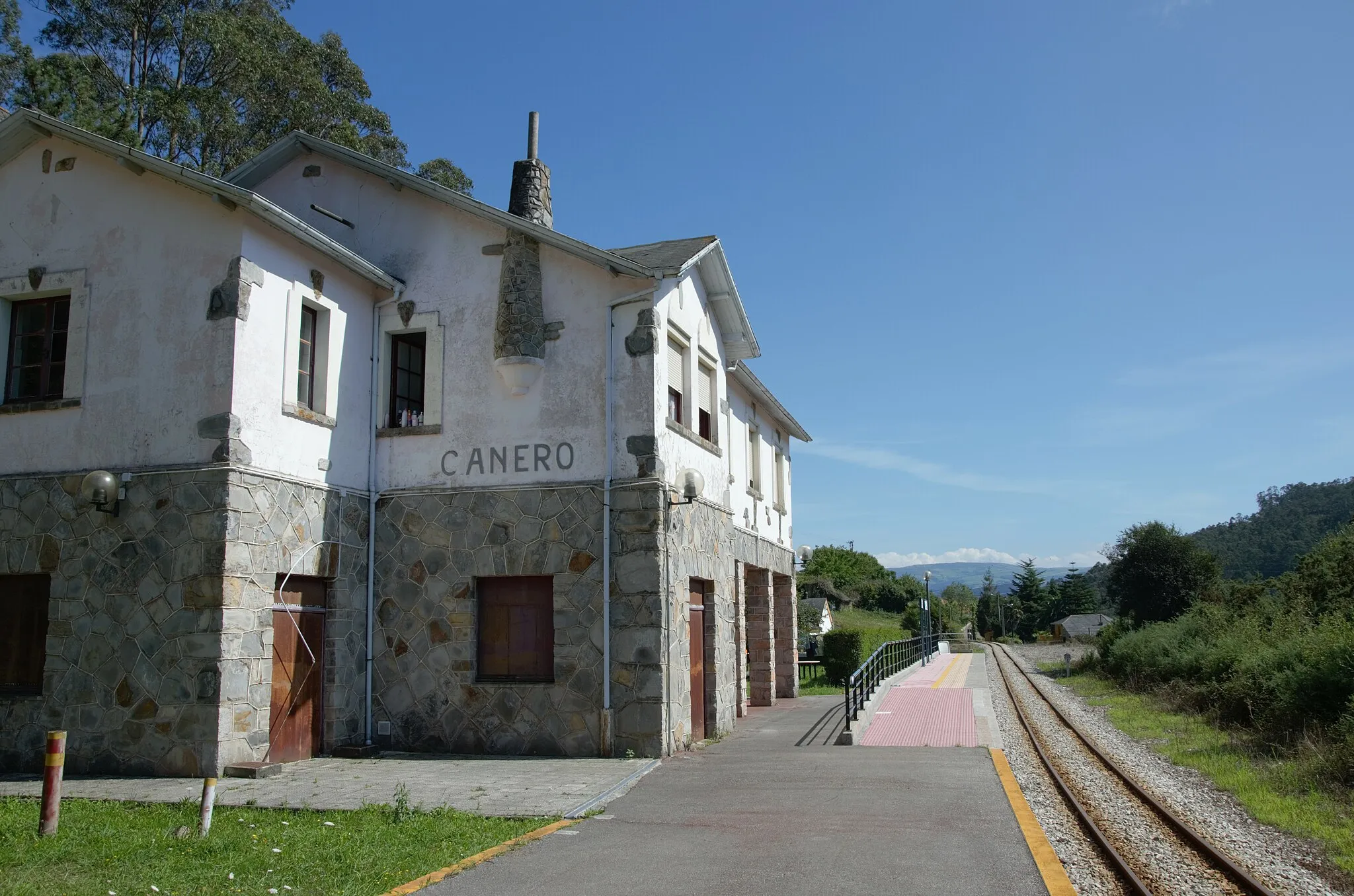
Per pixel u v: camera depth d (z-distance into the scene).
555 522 12.98
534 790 9.86
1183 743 15.84
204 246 11.62
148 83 25.20
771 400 21.52
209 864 6.73
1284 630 20.64
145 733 10.91
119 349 11.78
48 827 7.47
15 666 11.80
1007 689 27.09
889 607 91.75
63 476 11.71
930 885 6.38
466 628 13.08
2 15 21.77
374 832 7.74
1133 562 50.78
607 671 12.47
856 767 11.41
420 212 14.27
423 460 13.65
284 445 12.05
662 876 6.60
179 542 11.10
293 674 12.09
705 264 15.55
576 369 13.29
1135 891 6.71
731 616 16.41
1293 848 8.57
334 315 13.20
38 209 12.42
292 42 26.45
